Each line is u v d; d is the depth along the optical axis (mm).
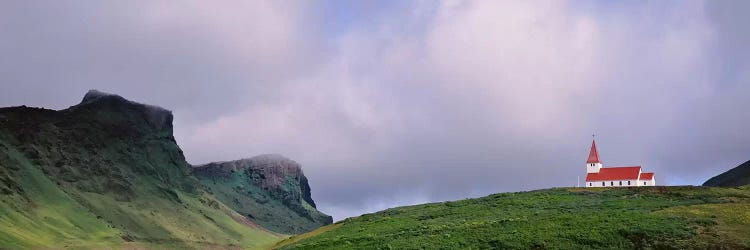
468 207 121875
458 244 89312
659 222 86375
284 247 109250
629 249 79438
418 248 89750
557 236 85938
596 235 84062
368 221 121625
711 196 110688
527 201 120000
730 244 76750
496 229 94062
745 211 89438
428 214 119812
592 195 120750
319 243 104375
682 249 77125
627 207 103938
